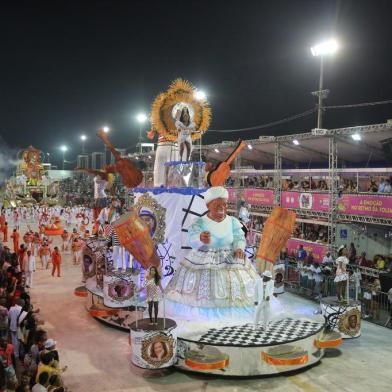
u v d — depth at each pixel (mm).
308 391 9586
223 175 12938
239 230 12547
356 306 12320
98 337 12734
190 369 10227
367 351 11789
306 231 21547
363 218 16844
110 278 13133
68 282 19578
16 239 24719
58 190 62156
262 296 10969
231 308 11555
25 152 59656
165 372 10477
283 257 19391
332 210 17922
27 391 7562
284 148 23078
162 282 12938
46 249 22875
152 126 15234
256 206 22891
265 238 11219
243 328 11039
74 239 23844
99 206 18391
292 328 11164
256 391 9570
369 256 18812
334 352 11719
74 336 12805
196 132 15023
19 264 19062
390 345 12211
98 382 9969
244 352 10086
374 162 22656
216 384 9898
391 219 15766
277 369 10273
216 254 12156
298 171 23531
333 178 18016
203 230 12148
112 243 14523
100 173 18234
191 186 14047
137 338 10016
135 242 10688
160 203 13195
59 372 8469
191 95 14945
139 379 10125
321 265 17375
